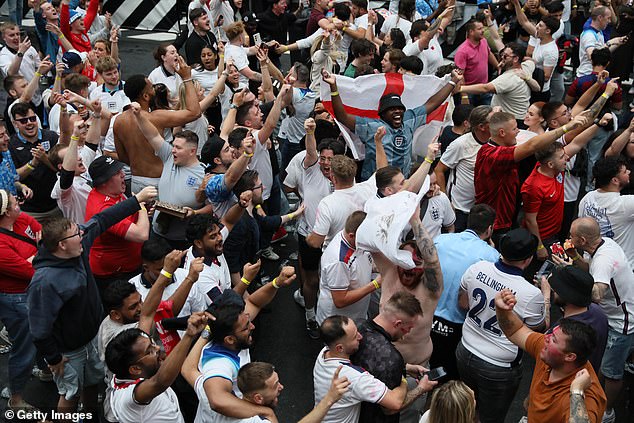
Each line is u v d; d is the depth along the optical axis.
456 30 14.22
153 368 4.51
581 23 14.30
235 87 9.66
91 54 10.49
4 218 5.67
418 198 4.84
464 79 10.62
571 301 4.75
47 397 6.14
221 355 4.43
